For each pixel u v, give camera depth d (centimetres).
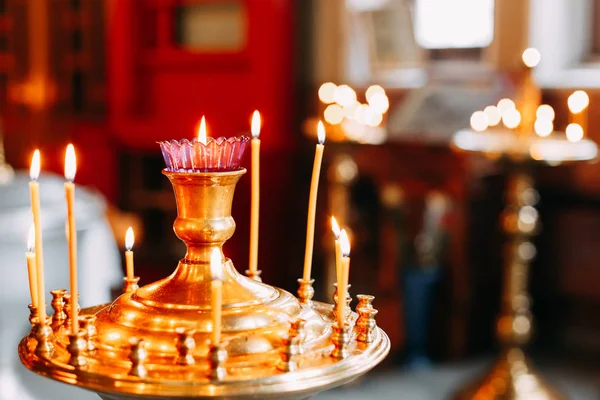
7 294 254
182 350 73
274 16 520
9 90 677
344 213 395
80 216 273
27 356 81
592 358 433
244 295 82
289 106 535
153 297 82
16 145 664
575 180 430
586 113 424
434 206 429
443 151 395
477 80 438
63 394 282
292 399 77
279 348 78
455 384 399
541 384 357
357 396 386
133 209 592
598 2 439
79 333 77
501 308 445
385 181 421
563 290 445
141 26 586
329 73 527
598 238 429
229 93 550
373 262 471
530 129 308
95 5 637
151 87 591
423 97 445
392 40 502
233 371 74
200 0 549
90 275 280
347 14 515
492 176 420
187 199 84
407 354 428
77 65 652
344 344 79
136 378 72
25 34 663
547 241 448
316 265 529
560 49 443
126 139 585
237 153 85
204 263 84
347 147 382
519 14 438
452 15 475
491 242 430
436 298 430
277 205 534
